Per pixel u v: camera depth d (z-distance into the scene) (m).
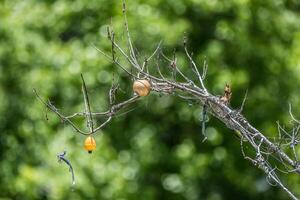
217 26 14.09
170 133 15.03
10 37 14.03
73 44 13.78
